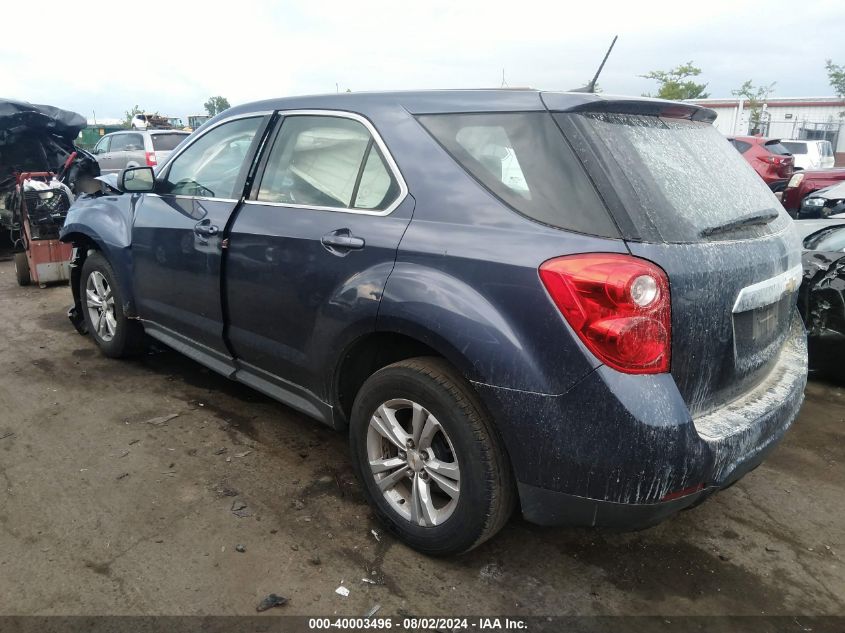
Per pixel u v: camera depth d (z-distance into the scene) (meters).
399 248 2.51
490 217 2.34
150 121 22.20
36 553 2.56
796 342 3.02
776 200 2.95
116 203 4.40
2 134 8.46
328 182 2.92
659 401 2.04
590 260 2.07
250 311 3.23
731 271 2.28
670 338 2.08
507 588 2.48
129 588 2.39
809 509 3.11
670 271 2.07
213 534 2.72
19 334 5.34
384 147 2.71
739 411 2.38
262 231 3.10
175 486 3.08
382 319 2.52
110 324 4.62
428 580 2.51
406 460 2.61
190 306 3.68
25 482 3.08
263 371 3.33
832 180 12.31
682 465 2.06
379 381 2.62
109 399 4.05
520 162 2.34
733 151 2.88
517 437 2.21
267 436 3.62
